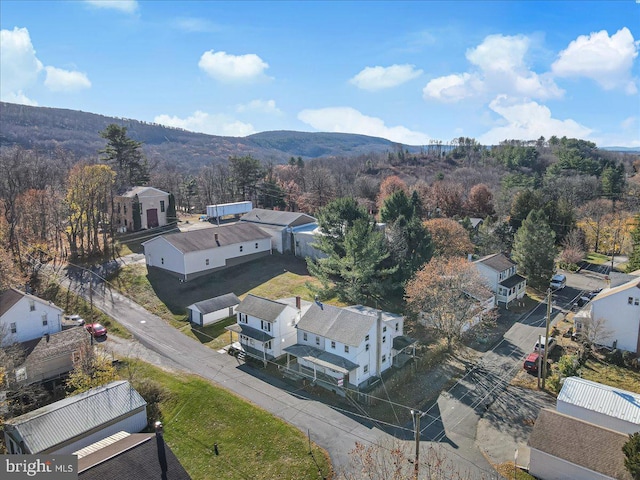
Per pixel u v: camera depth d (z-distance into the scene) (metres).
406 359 41.78
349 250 49.69
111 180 72.44
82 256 65.25
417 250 53.78
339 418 32.91
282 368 39.84
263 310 42.69
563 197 90.00
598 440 26.12
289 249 70.62
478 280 48.06
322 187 109.50
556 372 38.50
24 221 65.44
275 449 29.53
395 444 29.86
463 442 30.44
